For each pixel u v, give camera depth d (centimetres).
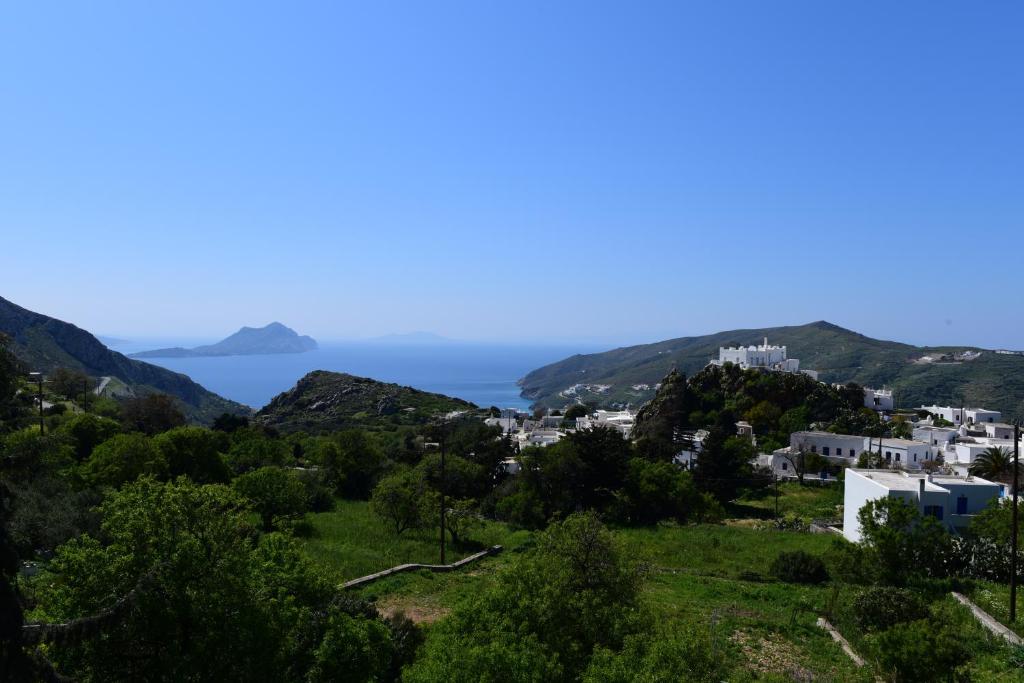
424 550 3728
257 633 1417
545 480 5281
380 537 3997
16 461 1226
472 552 3778
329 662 1565
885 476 4372
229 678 1375
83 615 1330
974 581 2986
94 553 1424
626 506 5078
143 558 1430
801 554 3481
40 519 2395
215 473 5112
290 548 1923
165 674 1340
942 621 2373
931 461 7788
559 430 10519
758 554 3962
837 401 10512
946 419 11331
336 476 6012
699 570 3581
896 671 2019
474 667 1406
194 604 1399
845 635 2477
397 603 2678
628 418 12125
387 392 14938
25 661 962
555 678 1443
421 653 1811
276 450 6419
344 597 2131
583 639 1692
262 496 3888
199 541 1501
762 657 2239
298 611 1603
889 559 3200
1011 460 5897
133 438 4297
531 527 4753
